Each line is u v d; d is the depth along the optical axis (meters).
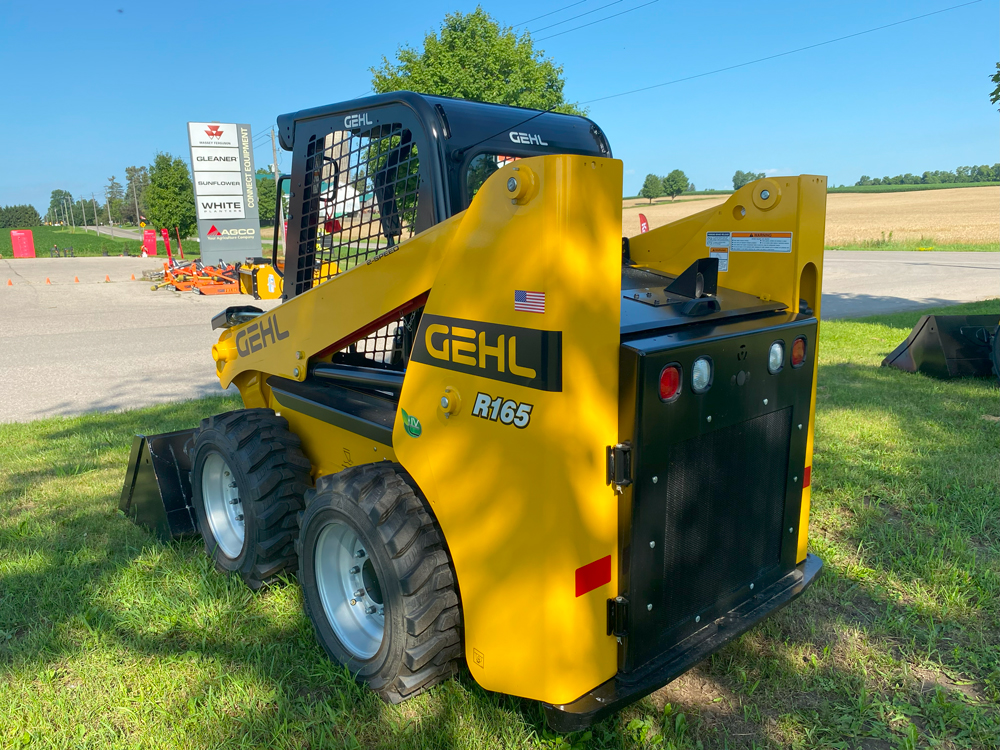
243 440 3.23
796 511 2.81
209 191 23.39
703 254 3.00
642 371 1.98
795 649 2.90
